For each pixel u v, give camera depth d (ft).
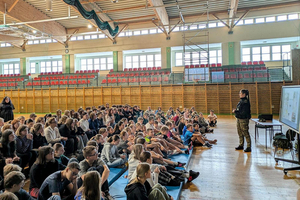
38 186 10.52
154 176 11.78
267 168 16.12
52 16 63.72
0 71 91.76
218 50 73.20
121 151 17.65
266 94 53.26
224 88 56.08
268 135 28.58
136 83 62.49
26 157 15.20
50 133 17.24
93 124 23.84
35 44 81.82
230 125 37.45
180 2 58.70
